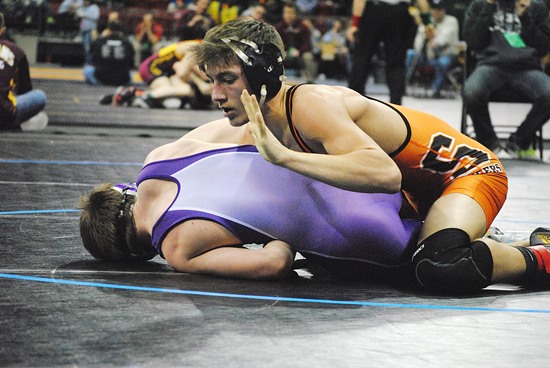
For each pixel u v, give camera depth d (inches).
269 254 137.9
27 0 876.6
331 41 848.3
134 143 329.1
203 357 102.0
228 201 139.1
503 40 328.5
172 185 143.2
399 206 148.7
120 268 145.6
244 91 121.1
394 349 107.3
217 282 137.7
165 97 507.8
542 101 326.0
